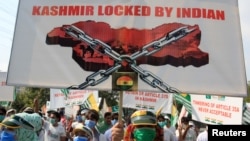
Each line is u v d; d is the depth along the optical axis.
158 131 4.18
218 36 4.39
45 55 4.48
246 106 9.81
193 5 4.45
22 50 4.50
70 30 4.50
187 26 4.43
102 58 4.41
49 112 8.77
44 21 4.55
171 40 4.41
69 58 4.45
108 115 8.73
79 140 6.00
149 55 4.39
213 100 8.08
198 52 4.38
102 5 4.51
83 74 4.41
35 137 6.16
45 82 4.43
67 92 12.93
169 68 4.36
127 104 10.68
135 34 4.44
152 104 10.53
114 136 4.30
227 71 4.33
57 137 8.63
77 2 4.54
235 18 4.40
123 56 4.40
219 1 4.43
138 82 4.34
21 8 4.59
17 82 4.45
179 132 9.71
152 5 4.48
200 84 4.32
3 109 8.33
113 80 4.35
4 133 5.77
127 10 4.49
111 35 4.46
